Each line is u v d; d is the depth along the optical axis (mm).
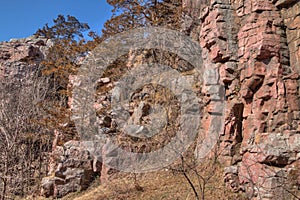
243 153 6723
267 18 7113
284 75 6605
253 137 6648
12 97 14594
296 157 5785
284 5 7164
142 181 8508
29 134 12969
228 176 6762
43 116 13805
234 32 8008
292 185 5582
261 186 5680
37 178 12312
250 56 7051
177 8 13000
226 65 7703
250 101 7078
